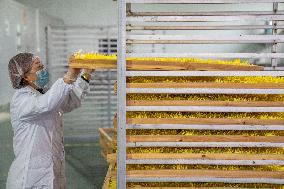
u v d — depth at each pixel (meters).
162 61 2.11
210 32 10.85
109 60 2.17
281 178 2.13
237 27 3.17
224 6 11.13
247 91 2.09
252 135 2.18
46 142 2.56
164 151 2.18
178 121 2.11
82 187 4.78
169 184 2.19
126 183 2.17
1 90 7.90
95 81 7.62
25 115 2.44
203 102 2.11
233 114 2.20
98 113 8.10
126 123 2.10
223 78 2.23
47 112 2.44
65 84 2.31
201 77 2.21
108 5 11.27
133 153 2.11
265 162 2.11
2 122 7.73
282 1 2.01
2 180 5.00
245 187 2.19
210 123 2.11
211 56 2.03
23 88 2.53
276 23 3.18
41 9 11.15
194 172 2.13
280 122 2.10
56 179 2.68
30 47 9.52
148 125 2.10
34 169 2.51
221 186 2.19
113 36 8.09
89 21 11.27
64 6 11.20
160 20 2.10
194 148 2.19
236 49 11.23
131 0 1.98
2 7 7.92
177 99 2.20
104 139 4.03
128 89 2.08
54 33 9.42
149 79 2.17
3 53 7.98
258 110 2.10
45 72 3.15
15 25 8.62
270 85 2.11
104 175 5.29
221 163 2.12
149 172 2.13
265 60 9.98
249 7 11.05
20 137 2.53
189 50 10.97
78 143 7.15
